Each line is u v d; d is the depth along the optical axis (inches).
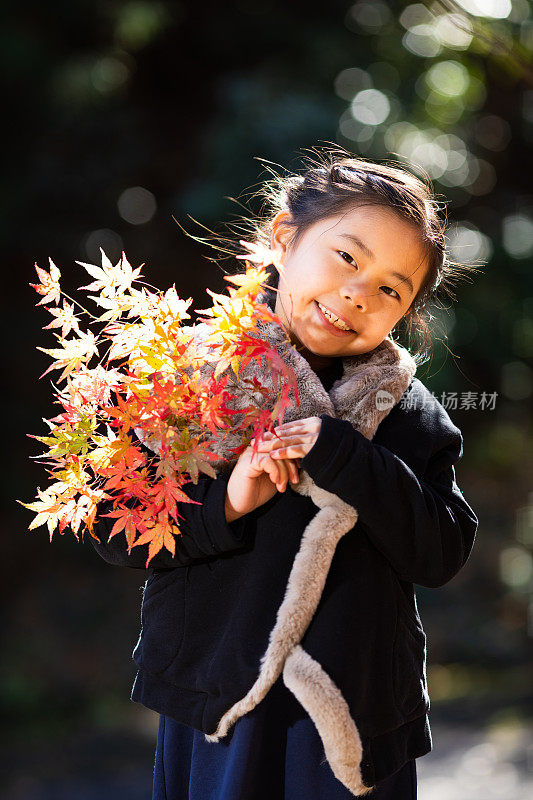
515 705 250.7
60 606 324.5
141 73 360.8
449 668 295.0
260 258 59.1
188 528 62.7
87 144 354.9
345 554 63.0
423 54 312.5
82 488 61.9
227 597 63.7
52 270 61.7
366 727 61.0
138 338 60.7
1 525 350.9
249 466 60.9
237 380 62.1
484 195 332.8
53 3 339.3
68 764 230.4
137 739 249.3
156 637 65.4
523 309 340.8
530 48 101.1
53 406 366.3
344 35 341.1
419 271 64.9
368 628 62.2
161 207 353.7
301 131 296.0
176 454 59.7
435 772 201.6
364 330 64.1
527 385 370.9
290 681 59.9
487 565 343.0
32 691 273.7
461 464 382.6
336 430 60.2
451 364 326.6
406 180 67.9
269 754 61.3
